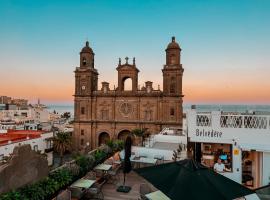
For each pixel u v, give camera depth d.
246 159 18.52
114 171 18.28
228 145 20.08
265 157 17.20
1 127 79.31
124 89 65.44
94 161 18.19
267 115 17.03
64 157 60.97
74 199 13.77
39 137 54.00
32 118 131.88
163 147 27.66
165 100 59.94
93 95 64.94
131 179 17.78
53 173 13.98
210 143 20.03
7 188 11.27
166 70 60.03
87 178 15.90
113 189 15.83
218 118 18.42
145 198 12.70
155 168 10.15
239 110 20.38
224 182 8.86
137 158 21.83
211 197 7.93
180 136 31.48
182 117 59.28
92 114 65.00
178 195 8.06
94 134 64.56
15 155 11.82
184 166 9.46
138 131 51.41
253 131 17.41
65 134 52.78
